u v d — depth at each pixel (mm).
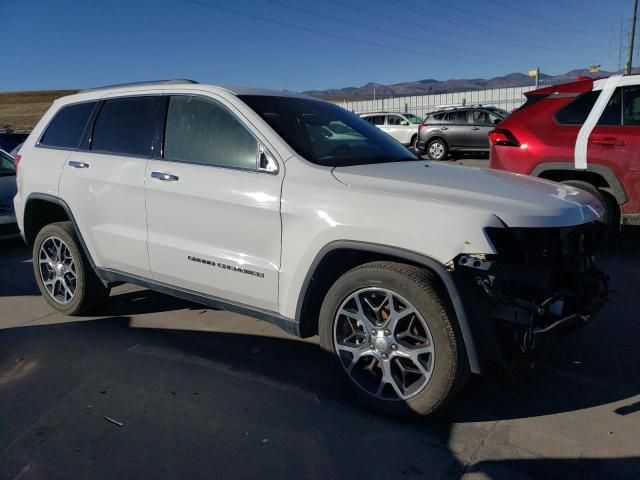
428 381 2883
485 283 2693
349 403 3248
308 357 3875
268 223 3305
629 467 2635
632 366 3656
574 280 3109
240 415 3131
